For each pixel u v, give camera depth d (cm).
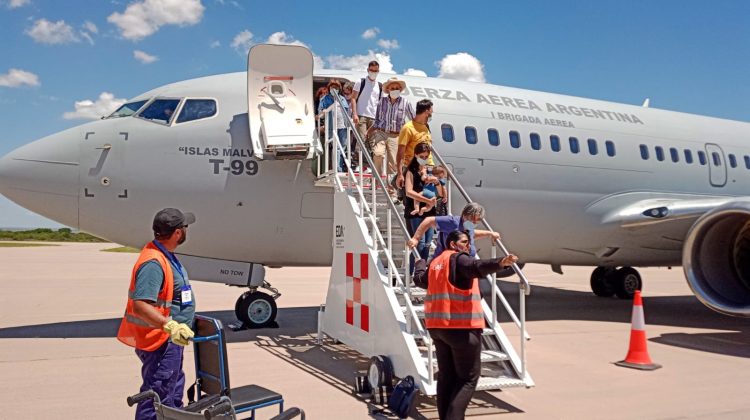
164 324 364
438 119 958
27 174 803
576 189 1057
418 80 1010
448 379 465
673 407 557
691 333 979
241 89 891
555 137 1052
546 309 1295
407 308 576
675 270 3244
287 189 857
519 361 580
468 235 497
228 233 855
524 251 1071
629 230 1091
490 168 975
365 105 863
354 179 715
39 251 4628
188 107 859
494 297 620
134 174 817
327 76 932
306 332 933
